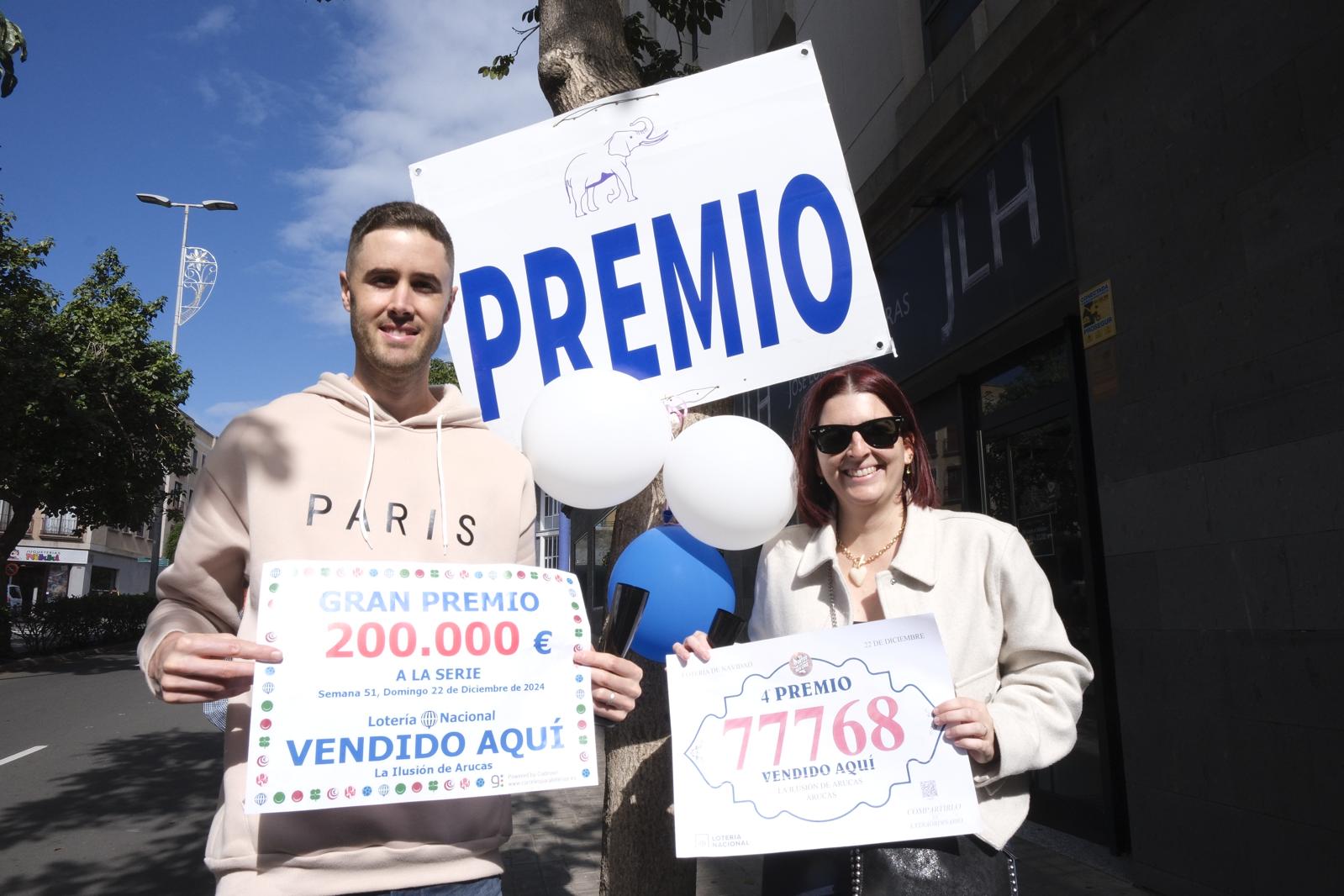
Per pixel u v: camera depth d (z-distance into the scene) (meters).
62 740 8.43
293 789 1.34
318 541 1.58
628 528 2.45
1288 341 3.03
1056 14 4.12
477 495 1.76
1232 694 3.21
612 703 1.61
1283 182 3.08
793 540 1.98
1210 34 3.41
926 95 5.70
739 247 2.17
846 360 2.09
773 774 1.60
